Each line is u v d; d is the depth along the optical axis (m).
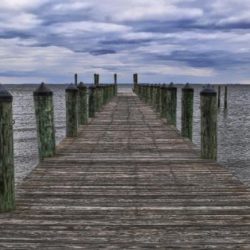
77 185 6.16
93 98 16.39
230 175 6.82
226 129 35.31
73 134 11.09
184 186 6.11
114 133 11.88
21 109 61.25
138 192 5.79
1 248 3.80
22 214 4.80
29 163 19.56
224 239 4.03
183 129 11.02
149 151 9.00
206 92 7.96
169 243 3.94
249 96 134.38
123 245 3.89
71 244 3.91
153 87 20.88
